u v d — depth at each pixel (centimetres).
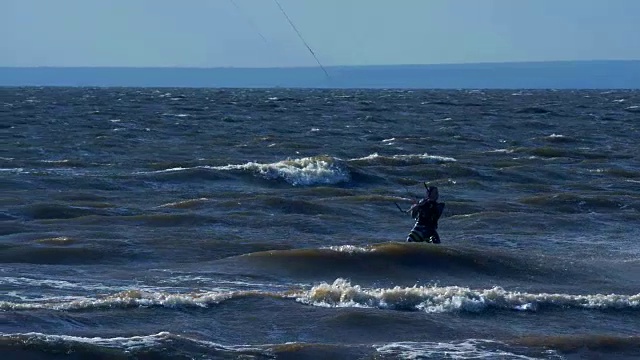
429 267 7800
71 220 9494
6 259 7688
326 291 6600
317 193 12262
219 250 8362
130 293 6394
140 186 12206
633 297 6900
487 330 6141
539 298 6781
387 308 6500
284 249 8381
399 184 13575
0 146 16312
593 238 9900
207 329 5884
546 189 13500
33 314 5856
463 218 10644
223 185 12656
